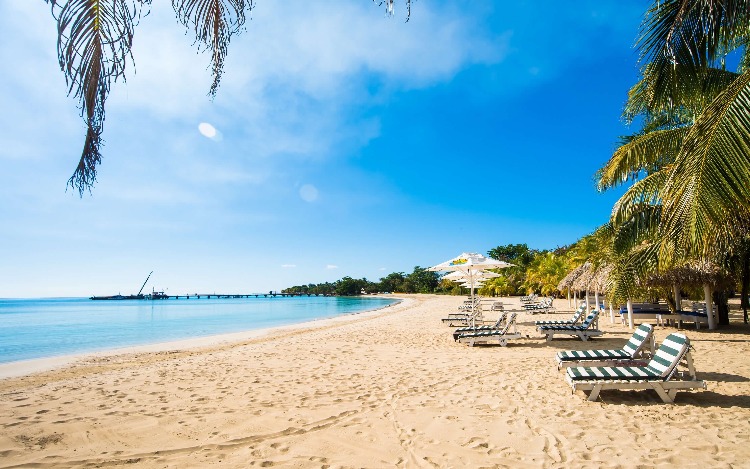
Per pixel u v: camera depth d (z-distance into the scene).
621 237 9.45
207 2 1.94
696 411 4.94
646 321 15.27
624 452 3.91
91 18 1.54
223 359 10.02
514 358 8.82
